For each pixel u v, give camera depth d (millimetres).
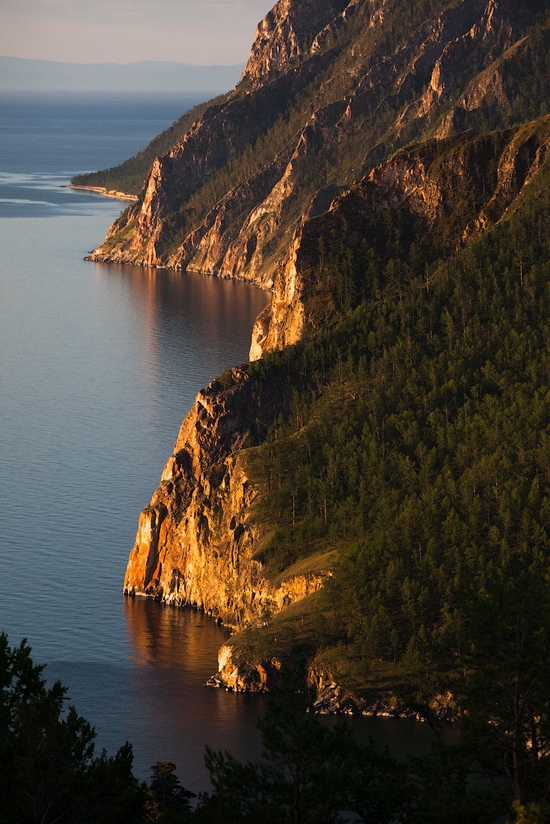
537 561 160750
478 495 179875
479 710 73062
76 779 70000
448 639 152500
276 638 165500
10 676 80438
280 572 186125
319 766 73812
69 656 177250
